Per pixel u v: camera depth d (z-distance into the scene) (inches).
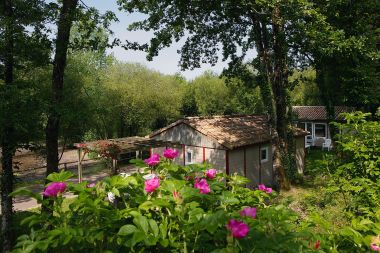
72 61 1079.0
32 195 98.9
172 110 1428.4
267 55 628.7
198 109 1708.9
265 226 92.0
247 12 589.3
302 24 496.4
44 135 425.1
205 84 1752.0
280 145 621.3
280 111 628.7
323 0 549.0
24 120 335.9
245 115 861.8
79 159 813.2
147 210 99.4
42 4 396.2
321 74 714.2
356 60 543.8
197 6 602.9
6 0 372.2
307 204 229.3
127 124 1387.8
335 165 209.8
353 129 204.1
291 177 628.1
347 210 174.7
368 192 155.6
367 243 92.9
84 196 98.6
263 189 128.6
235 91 1659.7
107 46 479.5
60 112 366.0
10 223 395.2
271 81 629.6
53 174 109.3
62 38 413.7
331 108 725.9
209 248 88.7
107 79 1378.0
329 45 499.2
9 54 365.4
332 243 104.0
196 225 86.0
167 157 130.4
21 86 366.3
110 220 91.7
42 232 91.5
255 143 703.7
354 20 591.2
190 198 104.9
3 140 367.6
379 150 183.6
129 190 110.0
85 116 398.6
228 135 689.6
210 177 127.6
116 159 789.2
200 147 695.1
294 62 738.2
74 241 89.6
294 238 90.9
